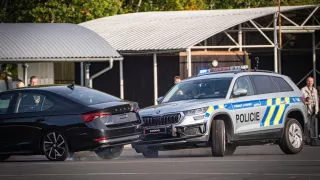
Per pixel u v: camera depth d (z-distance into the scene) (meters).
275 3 116.12
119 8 104.06
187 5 111.88
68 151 40.56
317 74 78.19
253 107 43.09
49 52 63.56
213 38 72.19
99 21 85.44
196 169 35.19
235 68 45.69
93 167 36.81
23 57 62.28
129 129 41.06
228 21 70.94
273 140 44.03
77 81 76.69
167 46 67.81
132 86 73.56
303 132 45.75
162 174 33.41
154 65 69.69
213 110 41.31
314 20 76.62
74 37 66.69
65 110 40.78
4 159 44.22
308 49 78.25
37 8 97.94
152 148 42.44
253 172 33.91
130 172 34.38
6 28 66.25
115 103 41.12
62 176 33.62
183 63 69.06
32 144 41.22
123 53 70.81
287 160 39.41
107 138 40.06
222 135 41.25
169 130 41.12
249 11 75.44
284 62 78.81
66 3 99.38
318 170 34.66
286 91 45.25
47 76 74.56
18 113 41.59
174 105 41.91
